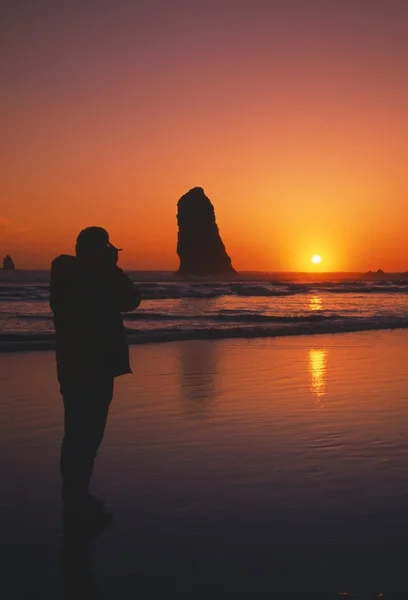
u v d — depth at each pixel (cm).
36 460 443
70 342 359
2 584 258
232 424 558
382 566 272
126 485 384
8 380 812
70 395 358
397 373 889
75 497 346
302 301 3656
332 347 1243
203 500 356
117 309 369
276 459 444
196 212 14950
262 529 312
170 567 272
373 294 4916
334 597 246
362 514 333
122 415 594
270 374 873
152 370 909
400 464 432
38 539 303
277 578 262
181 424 557
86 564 276
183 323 1847
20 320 1961
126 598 247
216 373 880
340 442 495
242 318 2011
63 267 364
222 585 256
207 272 14875
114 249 378
